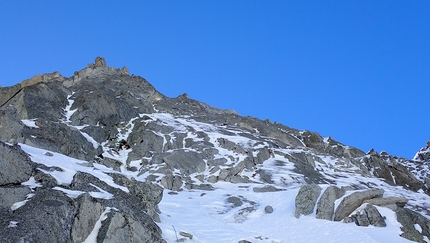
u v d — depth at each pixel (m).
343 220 20.27
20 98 34.94
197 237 17.03
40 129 26.20
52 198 13.62
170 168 30.59
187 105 52.38
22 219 12.44
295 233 19.39
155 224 15.39
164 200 22.72
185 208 21.95
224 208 23.05
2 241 11.23
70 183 15.52
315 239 18.62
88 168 18.30
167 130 38.03
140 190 17.09
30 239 11.66
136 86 51.22
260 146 37.47
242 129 44.88
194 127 40.72
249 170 32.69
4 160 14.55
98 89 44.66
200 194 25.56
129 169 30.89
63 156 19.34
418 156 51.88
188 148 35.03
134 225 13.92
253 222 21.22
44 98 37.34
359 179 36.47
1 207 13.02
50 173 15.77
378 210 20.91
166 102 50.31
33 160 16.45
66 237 12.66
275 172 32.84
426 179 42.34
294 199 23.09
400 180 41.47
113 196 15.45
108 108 38.72
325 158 41.72
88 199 13.77
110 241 13.01
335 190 21.77
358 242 17.91
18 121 22.39
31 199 13.61
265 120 51.56
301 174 33.38
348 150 46.47
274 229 20.08
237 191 26.62
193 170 31.03
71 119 35.97
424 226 20.14
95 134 34.59
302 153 38.44
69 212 13.22
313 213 21.05
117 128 37.88
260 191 27.47
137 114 41.31
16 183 14.51
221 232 18.50
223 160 33.19
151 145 34.69
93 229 13.38
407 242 18.48
